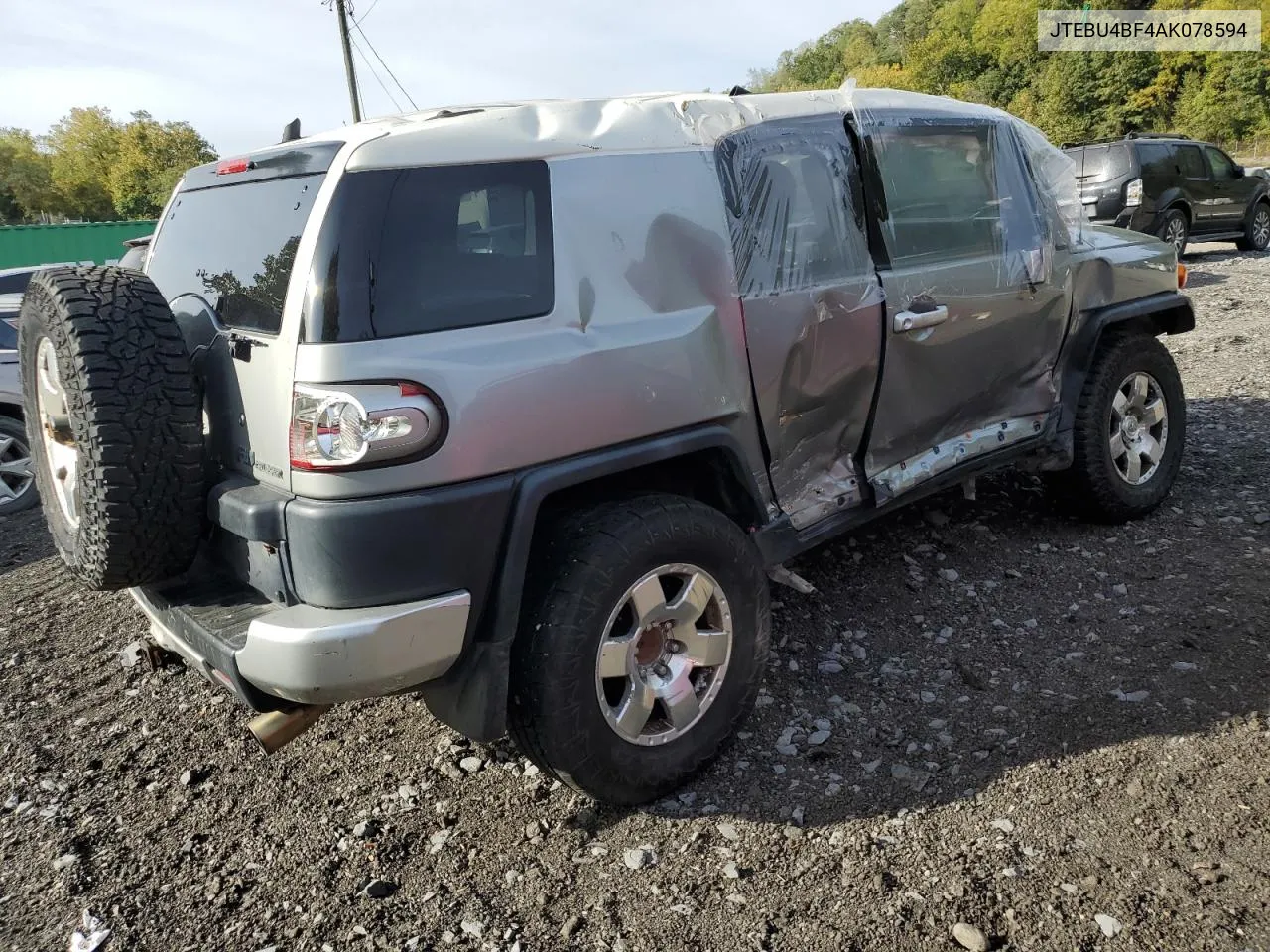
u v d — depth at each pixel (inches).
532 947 90.3
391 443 88.0
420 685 97.1
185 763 127.1
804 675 134.1
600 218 105.5
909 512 188.9
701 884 96.4
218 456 105.0
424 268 93.4
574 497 109.0
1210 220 555.8
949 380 145.7
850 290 128.3
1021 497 193.0
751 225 118.9
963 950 84.7
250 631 89.9
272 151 106.0
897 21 4229.8
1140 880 90.5
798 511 130.0
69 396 94.8
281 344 91.4
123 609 181.6
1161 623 138.6
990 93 3100.4
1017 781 106.7
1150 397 176.7
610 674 102.6
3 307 269.9
